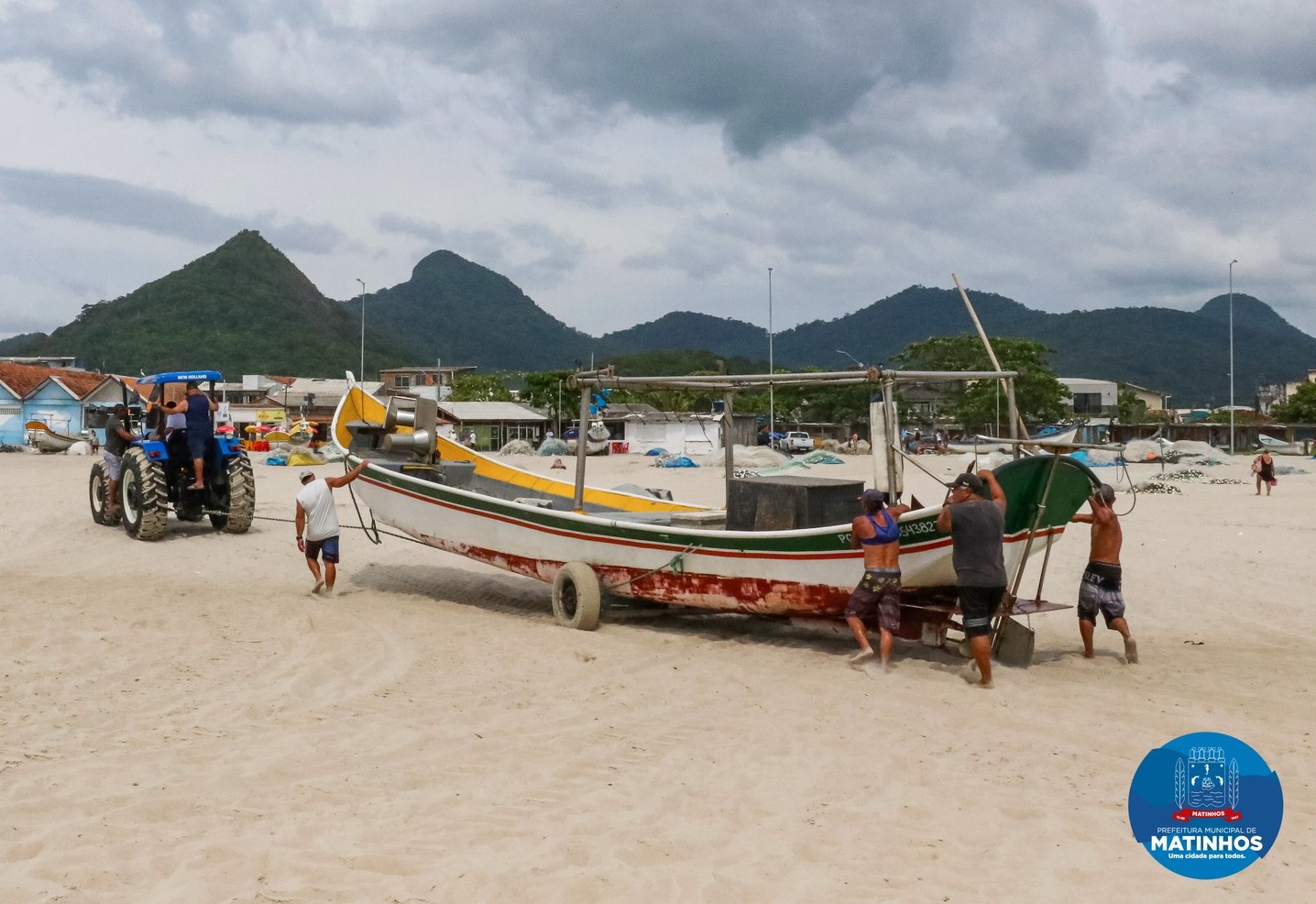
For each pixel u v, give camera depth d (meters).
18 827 4.75
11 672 7.59
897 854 4.69
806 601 9.14
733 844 4.76
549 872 4.39
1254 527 19.09
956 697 7.51
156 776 5.48
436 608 11.12
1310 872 4.53
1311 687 7.89
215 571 12.87
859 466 39.66
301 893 4.13
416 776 5.61
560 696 7.48
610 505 13.66
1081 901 4.21
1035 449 9.70
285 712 6.83
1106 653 9.22
